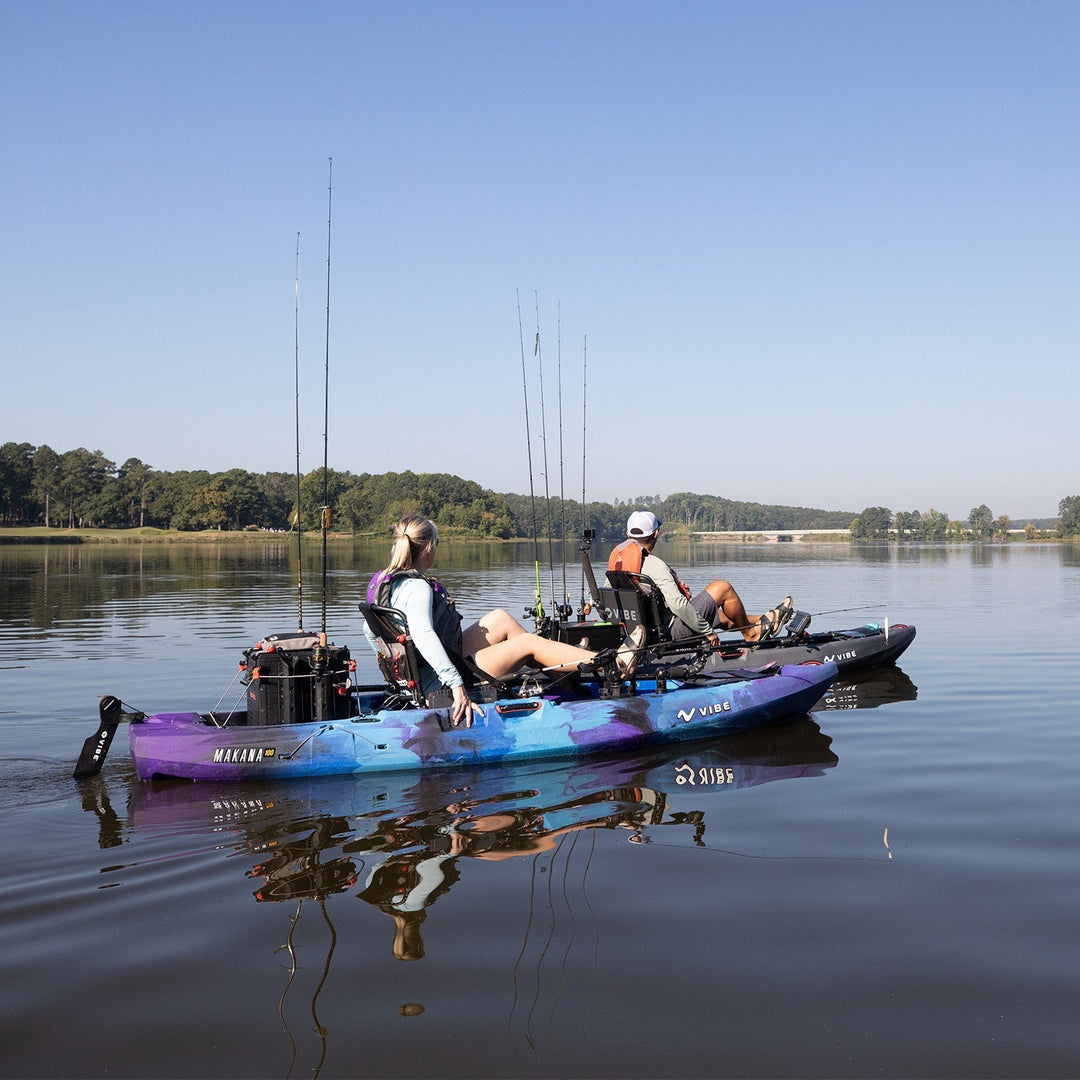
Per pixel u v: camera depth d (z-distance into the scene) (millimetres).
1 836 4402
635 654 6883
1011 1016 2691
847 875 3807
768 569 35281
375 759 5641
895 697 8258
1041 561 47031
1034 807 4820
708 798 5066
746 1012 2717
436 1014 2707
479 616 15438
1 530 150750
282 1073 2426
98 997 2812
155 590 23281
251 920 3367
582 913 3416
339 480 155250
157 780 5512
